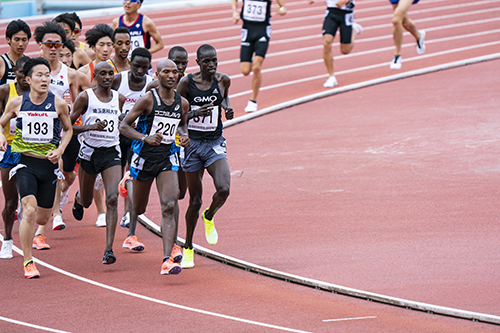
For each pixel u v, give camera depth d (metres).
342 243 18.41
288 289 15.98
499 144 26.55
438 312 14.38
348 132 29.55
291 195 22.50
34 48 50.41
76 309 14.88
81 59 22.58
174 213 17.36
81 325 14.04
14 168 16.84
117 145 18.03
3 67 19.09
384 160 25.55
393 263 16.94
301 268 16.92
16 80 17.27
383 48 45.91
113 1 62.88
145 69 18.67
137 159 16.45
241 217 20.83
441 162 24.94
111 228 17.23
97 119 17.56
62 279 16.72
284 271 16.77
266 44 32.97
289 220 20.34
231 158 27.02
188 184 17.25
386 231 19.09
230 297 15.49
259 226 20.02
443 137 27.88
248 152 27.69
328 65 37.66
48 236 20.09
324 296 15.54
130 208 18.61
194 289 16.00
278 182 23.86
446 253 17.39
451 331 13.59
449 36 48.12
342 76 40.06
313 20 54.62
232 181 24.25
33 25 59.12
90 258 18.25
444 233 18.70
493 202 20.88
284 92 37.56
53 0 63.69
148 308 14.88
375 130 29.52
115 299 15.41
